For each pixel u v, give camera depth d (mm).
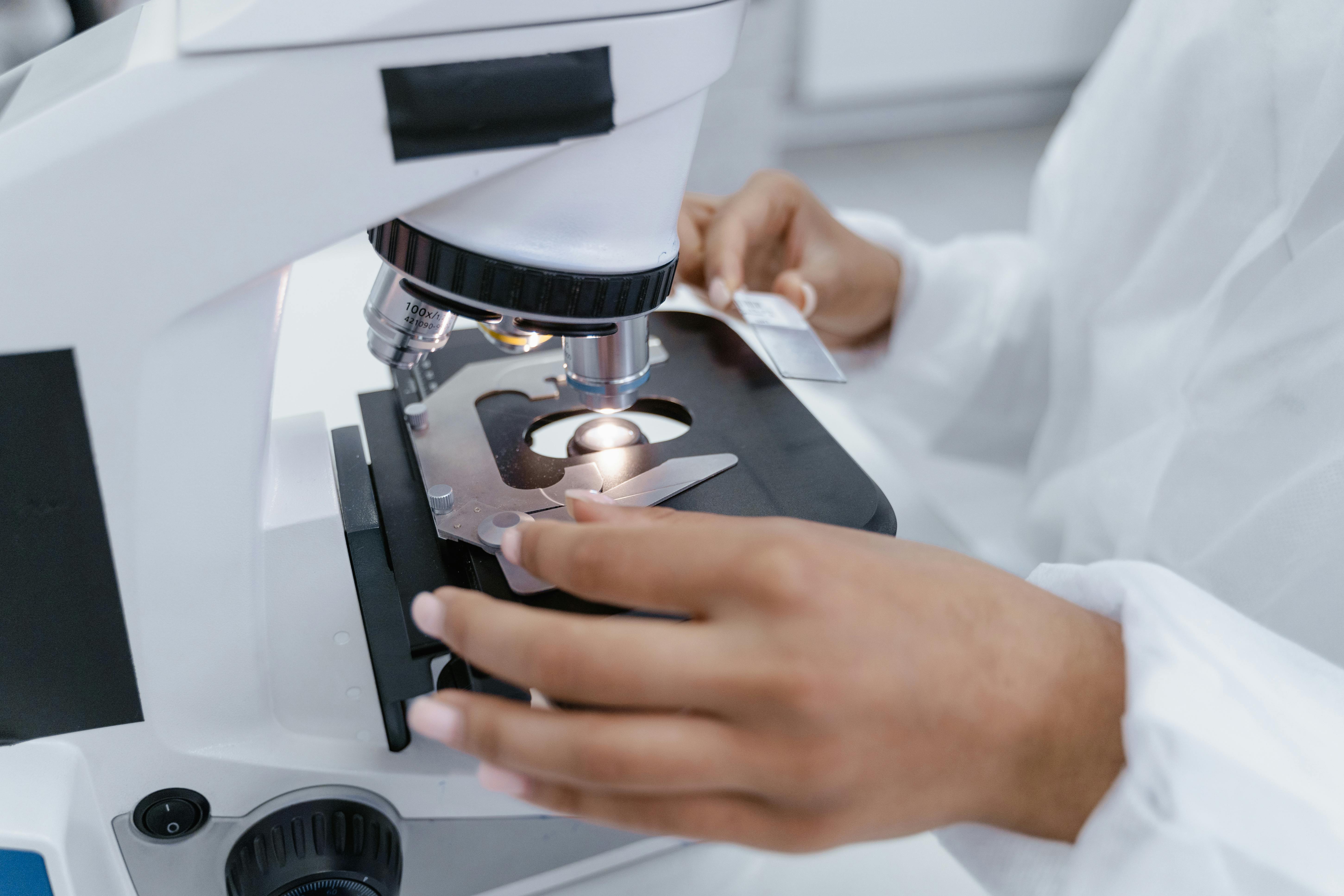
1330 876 264
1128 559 603
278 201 302
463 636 278
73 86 293
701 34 332
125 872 400
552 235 349
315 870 391
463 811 425
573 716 265
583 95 319
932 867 441
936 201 2846
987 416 873
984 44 3123
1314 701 306
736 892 438
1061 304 743
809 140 3205
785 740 250
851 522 429
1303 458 495
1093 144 749
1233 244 599
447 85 301
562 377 560
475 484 458
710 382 550
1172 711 277
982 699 271
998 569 325
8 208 283
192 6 303
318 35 283
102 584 339
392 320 402
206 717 382
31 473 315
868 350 893
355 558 411
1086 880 281
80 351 304
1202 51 625
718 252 672
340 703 410
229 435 335
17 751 361
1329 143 499
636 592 280
